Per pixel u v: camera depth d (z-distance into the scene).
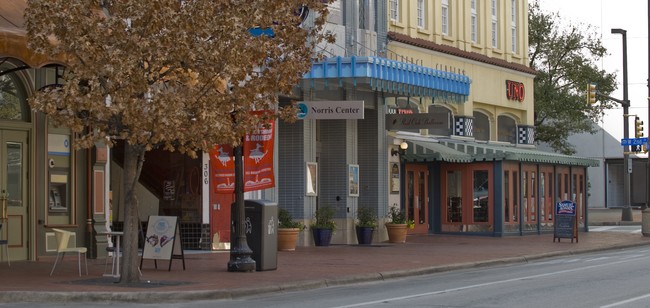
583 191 42.81
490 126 42.28
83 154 23.88
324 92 31.55
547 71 55.94
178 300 16.50
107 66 16.44
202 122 17.20
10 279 18.58
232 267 20.91
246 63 17.75
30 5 16.88
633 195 51.09
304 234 30.92
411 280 20.92
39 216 22.81
